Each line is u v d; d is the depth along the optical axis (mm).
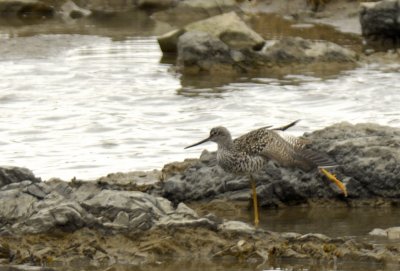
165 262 10727
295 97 20719
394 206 12977
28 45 26391
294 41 24281
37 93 21391
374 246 10914
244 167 12453
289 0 31406
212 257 10836
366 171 13156
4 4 32281
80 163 16016
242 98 20766
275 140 12336
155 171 14750
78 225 11141
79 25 30375
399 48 25641
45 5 32562
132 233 11117
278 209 13078
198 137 17781
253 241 11078
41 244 10969
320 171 13203
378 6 26094
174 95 21188
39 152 16828
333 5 30219
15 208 11562
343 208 13000
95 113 19672
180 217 11414
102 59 25031
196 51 23859
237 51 23938
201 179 13461
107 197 11656
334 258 10672
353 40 26828
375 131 13891
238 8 31656
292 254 10773
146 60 24969
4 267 10336
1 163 16062
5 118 19281
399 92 20750
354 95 20625
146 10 33406
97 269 10562
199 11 31875
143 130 18344
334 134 13883
